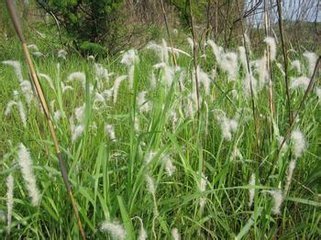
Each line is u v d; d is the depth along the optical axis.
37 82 0.54
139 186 0.70
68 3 2.67
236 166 0.93
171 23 3.05
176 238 0.63
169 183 0.83
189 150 0.90
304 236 0.77
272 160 0.87
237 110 0.94
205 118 0.92
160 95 0.80
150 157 0.74
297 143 0.74
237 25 1.92
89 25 2.79
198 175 0.76
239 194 0.85
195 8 2.47
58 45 2.75
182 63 1.83
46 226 0.77
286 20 1.75
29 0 2.97
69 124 0.96
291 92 1.17
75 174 0.75
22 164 0.62
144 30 2.85
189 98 0.94
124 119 0.95
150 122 0.83
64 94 1.46
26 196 0.81
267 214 0.75
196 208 0.76
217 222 0.77
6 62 0.93
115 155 0.85
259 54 1.74
